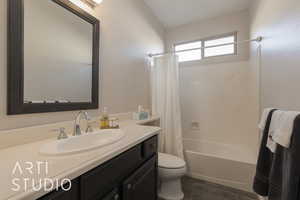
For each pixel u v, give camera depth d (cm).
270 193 85
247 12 241
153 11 247
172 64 221
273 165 84
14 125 88
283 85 110
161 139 223
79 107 127
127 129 133
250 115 228
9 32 85
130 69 197
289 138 70
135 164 101
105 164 76
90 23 138
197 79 277
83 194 63
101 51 151
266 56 153
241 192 176
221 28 259
